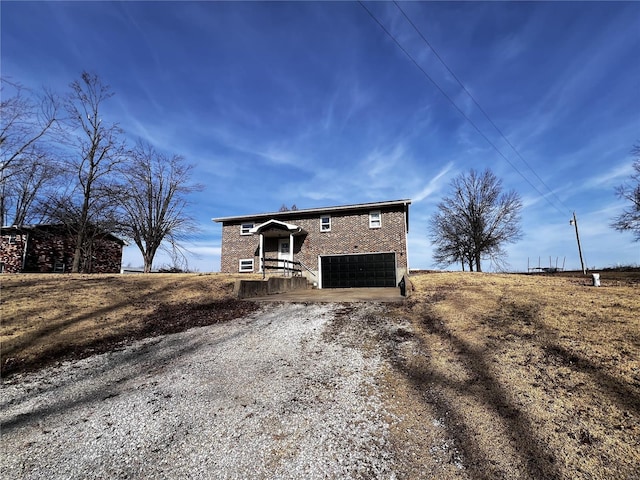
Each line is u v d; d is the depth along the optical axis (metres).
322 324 8.36
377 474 3.10
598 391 4.22
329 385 4.97
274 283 15.17
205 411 4.35
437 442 3.52
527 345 5.88
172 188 28.88
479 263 32.88
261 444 3.60
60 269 27.53
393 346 6.54
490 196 33.91
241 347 6.94
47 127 21.06
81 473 3.24
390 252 19.44
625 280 13.20
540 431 3.57
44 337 7.71
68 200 23.89
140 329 8.66
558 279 14.18
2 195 25.81
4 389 5.34
